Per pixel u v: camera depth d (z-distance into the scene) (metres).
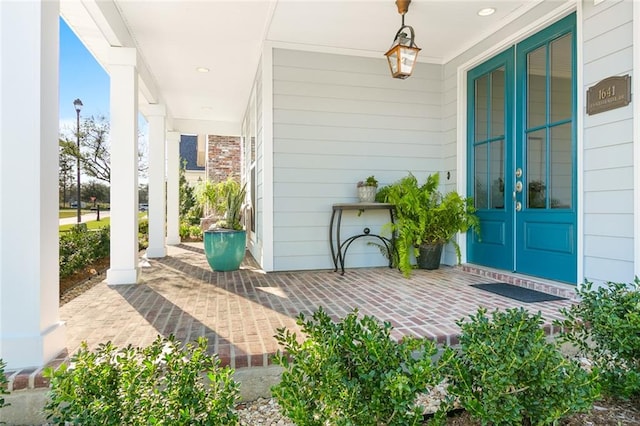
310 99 4.68
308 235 4.71
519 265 3.96
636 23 2.74
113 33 3.66
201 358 1.51
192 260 5.82
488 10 3.80
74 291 4.07
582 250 3.18
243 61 5.12
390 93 4.95
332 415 1.32
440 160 5.15
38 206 1.93
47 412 1.78
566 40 3.44
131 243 4.00
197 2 3.59
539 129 3.72
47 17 2.02
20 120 1.92
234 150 12.95
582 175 3.18
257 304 3.10
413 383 1.38
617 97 2.87
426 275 4.36
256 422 1.81
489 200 4.40
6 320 1.88
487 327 1.63
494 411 1.38
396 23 4.07
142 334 2.38
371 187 4.59
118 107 3.96
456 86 4.85
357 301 3.18
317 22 4.03
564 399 1.39
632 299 1.89
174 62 5.14
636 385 1.67
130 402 1.31
